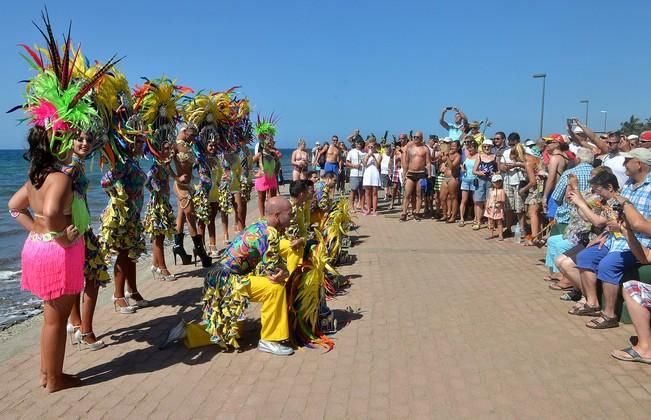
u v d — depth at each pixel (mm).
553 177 7836
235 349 4832
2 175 45688
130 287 6117
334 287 6520
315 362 4496
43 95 3930
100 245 5238
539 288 6508
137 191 5793
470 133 12922
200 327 4930
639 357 4293
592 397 3742
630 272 4938
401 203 17203
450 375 4148
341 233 7809
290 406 3730
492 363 4348
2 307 6625
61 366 4023
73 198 3926
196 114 8266
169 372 4359
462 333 5043
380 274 7414
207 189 8469
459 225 12078
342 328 5277
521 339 4852
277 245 4570
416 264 8031
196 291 6707
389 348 4738
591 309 5453
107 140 5043
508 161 10000
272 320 4688
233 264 4684
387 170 18188
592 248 5379
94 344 4883
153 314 5863
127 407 3758
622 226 4566
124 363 4562
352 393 3896
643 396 3742
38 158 3742
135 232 5824
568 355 4477
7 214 16969
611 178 4602
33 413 3672
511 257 8406
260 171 10750
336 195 17375
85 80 4488
